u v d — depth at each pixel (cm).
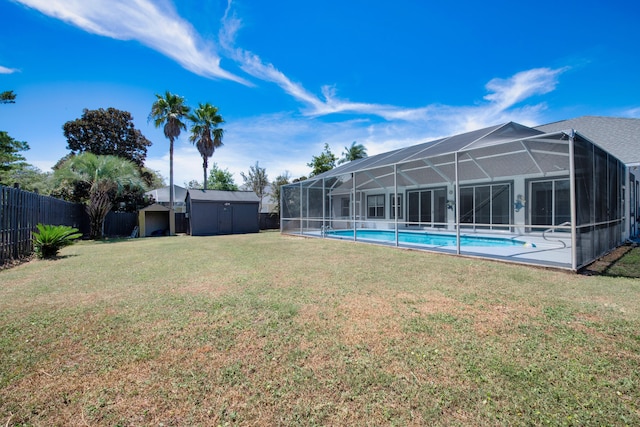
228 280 520
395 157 1247
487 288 461
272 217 2350
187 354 259
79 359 251
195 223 1831
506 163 1117
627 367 237
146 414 187
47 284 497
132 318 341
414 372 231
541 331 303
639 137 1271
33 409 190
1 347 270
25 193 832
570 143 550
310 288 464
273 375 228
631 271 568
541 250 835
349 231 1667
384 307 375
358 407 193
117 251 943
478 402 197
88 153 1576
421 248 896
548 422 179
